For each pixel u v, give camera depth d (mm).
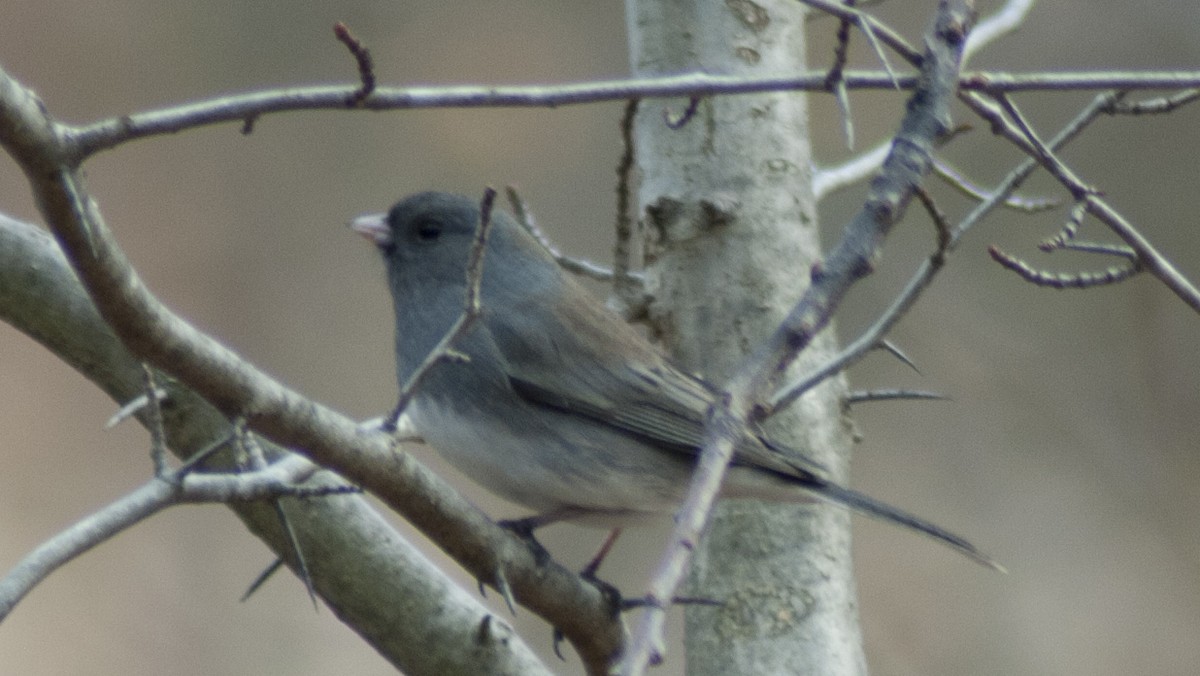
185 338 4039
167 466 4070
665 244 6930
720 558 6438
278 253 14773
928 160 4574
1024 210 6707
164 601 12344
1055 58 14539
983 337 13273
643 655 3299
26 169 3551
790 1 7184
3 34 15156
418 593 5922
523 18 15969
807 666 6215
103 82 15227
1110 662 11891
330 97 3982
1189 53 14328
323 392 14164
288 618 12484
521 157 15117
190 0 15672
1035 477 12898
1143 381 13094
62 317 5707
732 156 6910
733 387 4129
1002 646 12141
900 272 13438
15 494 12820
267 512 5879
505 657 5988
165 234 14617
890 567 12688
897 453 13141
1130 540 12523
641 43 7152
